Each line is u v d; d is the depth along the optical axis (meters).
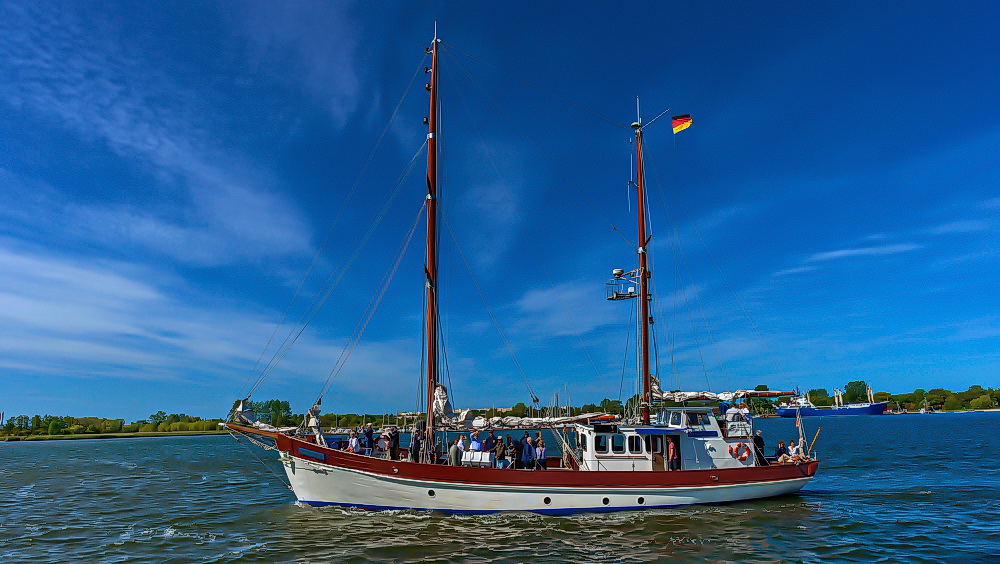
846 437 88.19
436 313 28.02
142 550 21.75
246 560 19.86
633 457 27.00
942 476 40.25
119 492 38.88
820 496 30.88
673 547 21.06
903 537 22.56
